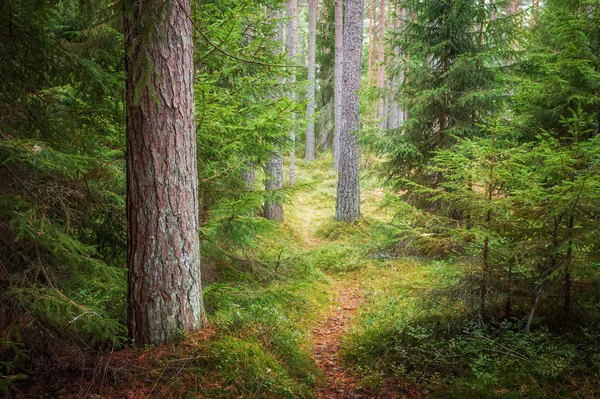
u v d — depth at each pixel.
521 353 4.58
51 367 3.76
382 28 26.58
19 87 4.13
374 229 12.84
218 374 4.04
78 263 4.20
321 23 28.91
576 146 4.43
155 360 4.02
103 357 3.93
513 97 7.97
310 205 18.95
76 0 4.66
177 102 4.21
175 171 4.26
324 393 4.66
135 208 4.22
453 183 5.64
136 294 4.29
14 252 3.95
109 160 5.34
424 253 10.69
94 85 4.39
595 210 4.36
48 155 3.41
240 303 6.18
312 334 6.62
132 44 3.81
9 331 3.41
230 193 6.41
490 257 5.32
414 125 11.33
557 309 5.00
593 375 4.04
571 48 6.64
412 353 5.19
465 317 5.47
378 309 7.54
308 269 8.84
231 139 6.11
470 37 10.82
